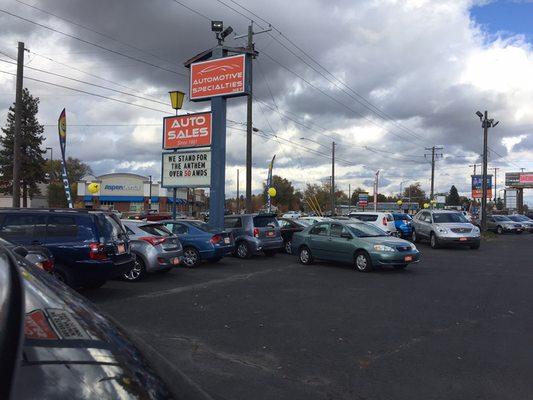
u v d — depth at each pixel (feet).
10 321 5.34
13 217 29.81
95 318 7.45
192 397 6.57
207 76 64.90
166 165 66.74
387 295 32.89
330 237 48.91
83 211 30.91
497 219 133.18
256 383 16.15
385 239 46.29
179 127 66.59
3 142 182.09
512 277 42.39
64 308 7.22
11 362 4.69
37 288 7.52
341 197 422.00
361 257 45.57
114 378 5.67
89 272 30.04
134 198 264.93
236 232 57.36
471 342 21.27
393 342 21.20
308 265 50.34
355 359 18.79
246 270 45.98
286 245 62.75
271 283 37.86
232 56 63.16
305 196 341.62
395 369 17.65
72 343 6.07
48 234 29.89
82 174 373.20
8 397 4.33
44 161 186.91
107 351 6.27
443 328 23.77
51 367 5.34
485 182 121.39
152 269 38.50
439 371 17.46
